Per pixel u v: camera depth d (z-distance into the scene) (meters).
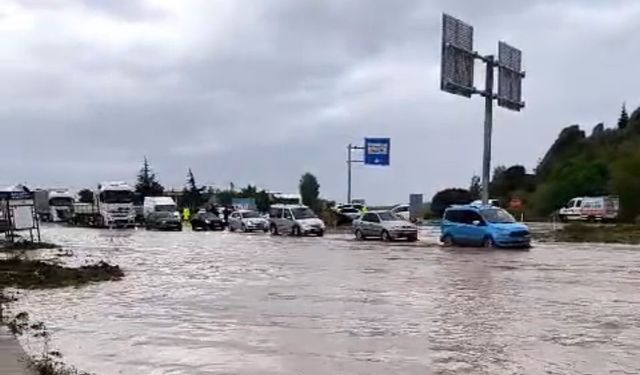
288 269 24.70
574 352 10.57
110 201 66.31
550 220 70.88
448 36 41.34
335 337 11.91
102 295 18.09
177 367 9.88
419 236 46.34
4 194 40.78
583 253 30.84
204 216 63.28
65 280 21.45
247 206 80.44
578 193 76.31
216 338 11.97
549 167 101.19
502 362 9.94
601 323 13.09
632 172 63.66
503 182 100.19
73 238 48.28
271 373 9.45
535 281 20.11
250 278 21.88
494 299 16.42
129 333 12.53
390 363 9.95
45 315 14.77
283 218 49.94
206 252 33.75
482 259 27.89
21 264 25.75
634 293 17.36
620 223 58.88
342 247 36.19
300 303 16.12
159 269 25.14
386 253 31.58
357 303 16.02
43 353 10.80
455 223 36.16
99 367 9.93
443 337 11.82
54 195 84.06
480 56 44.00
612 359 10.11
